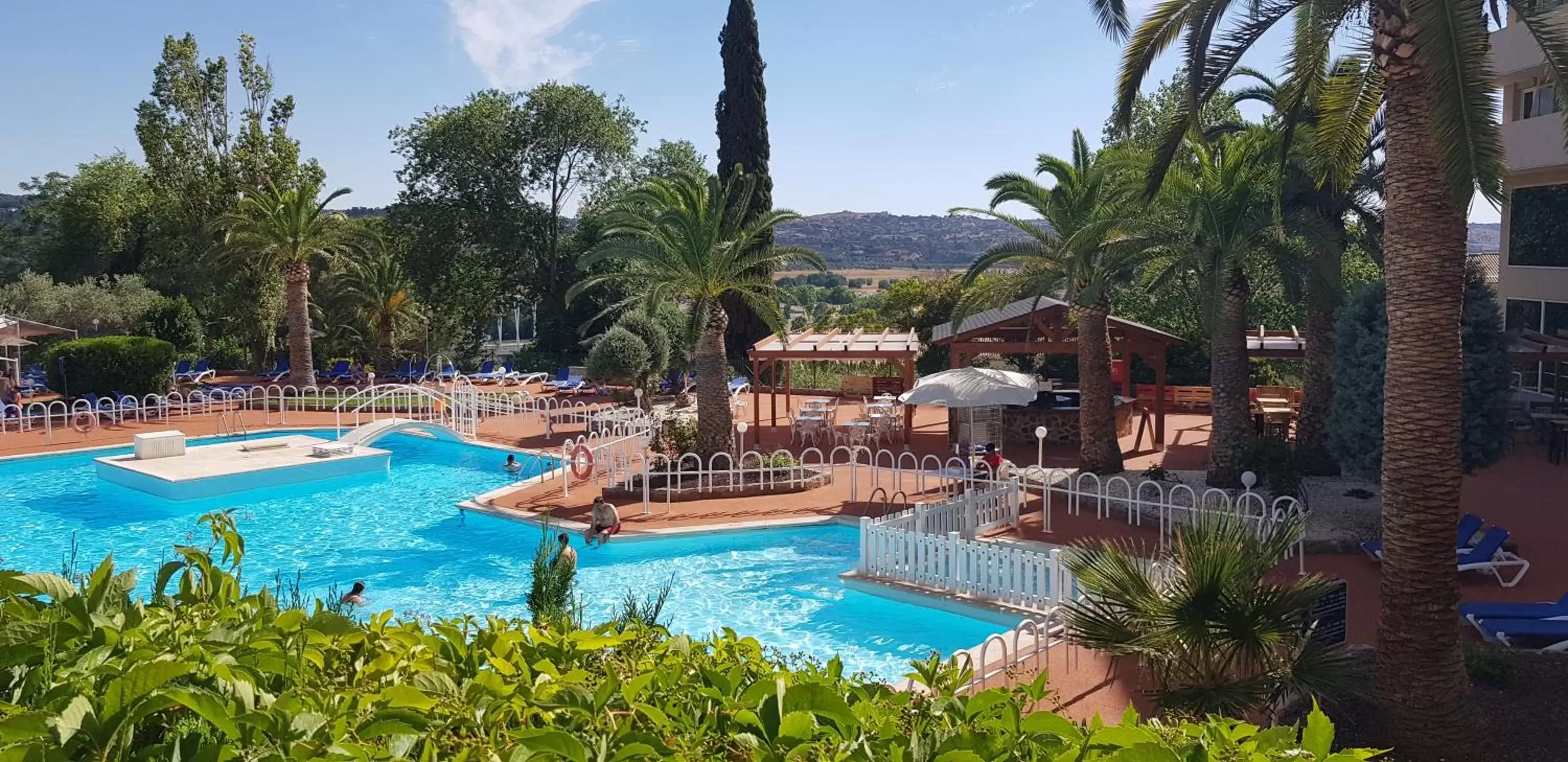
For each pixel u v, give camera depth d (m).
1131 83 12.52
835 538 18.72
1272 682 8.45
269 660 3.62
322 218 39.84
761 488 21.58
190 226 44.19
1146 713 9.41
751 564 17.05
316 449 26.11
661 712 3.46
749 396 38.38
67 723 2.84
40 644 3.51
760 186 40.06
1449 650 8.95
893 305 44.91
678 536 18.41
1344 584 10.02
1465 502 18.38
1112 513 18.47
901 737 3.49
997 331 27.80
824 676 4.27
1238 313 19.20
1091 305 20.97
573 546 18.31
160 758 2.91
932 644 13.06
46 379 36.06
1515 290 29.03
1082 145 21.03
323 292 51.84
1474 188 8.67
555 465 25.22
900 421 31.61
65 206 53.69
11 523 20.44
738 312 42.44
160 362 35.69
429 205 48.72
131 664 3.38
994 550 14.08
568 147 50.41
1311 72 13.43
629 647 4.64
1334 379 18.14
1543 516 17.16
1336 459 18.61
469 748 3.25
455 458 27.98
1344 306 18.55
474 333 55.38
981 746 3.44
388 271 48.16
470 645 4.37
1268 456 18.17
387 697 3.46
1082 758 3.45
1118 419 27.36
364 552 18.00
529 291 52.19
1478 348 16.48
